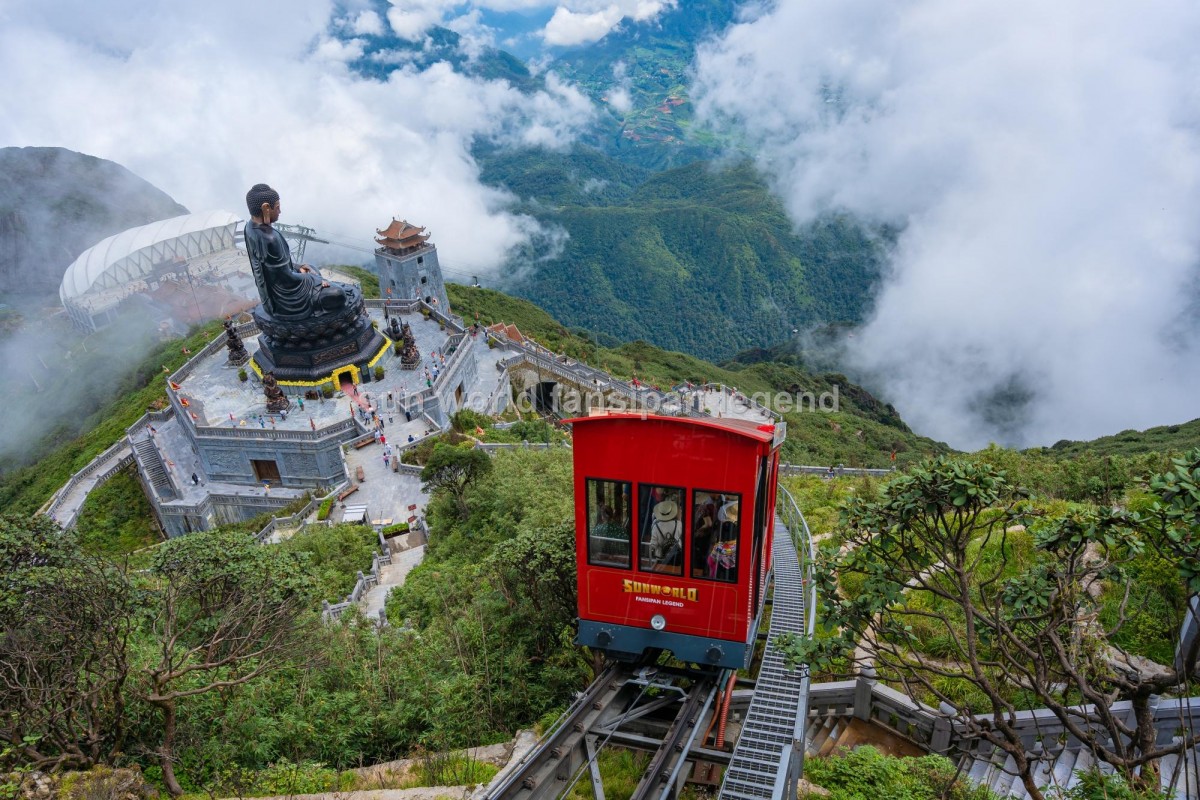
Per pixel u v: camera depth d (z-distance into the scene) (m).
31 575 15.67
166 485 62.53
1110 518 11.83
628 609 15.52
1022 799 14.18
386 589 36.03
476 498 38.88
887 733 17.86
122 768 14.27
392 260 95.31
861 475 47.97
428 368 70.44
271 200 62.97
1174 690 16.84
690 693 15.28
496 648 20.00
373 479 54.22
